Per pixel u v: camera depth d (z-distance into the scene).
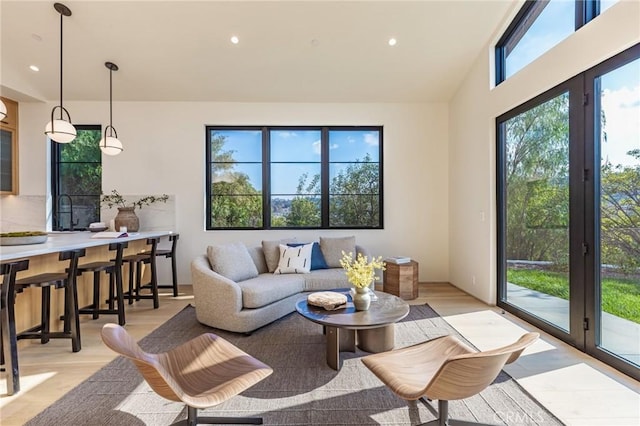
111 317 3.61
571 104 2.69
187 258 5.05
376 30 3.72
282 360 2.53
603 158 2.43
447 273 5.16
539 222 3.16
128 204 5.00
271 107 5.10
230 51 4.04
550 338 2.87
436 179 5.17
